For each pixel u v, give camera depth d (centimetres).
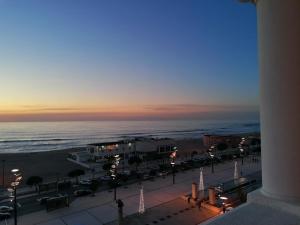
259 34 370
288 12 331
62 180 4272
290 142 329
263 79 360
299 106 326
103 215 2459
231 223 311
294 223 296
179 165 4794
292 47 329
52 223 2322
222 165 4834
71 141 15275
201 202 2636
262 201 348
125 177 3794
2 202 3102
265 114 357
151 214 2436
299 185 326
